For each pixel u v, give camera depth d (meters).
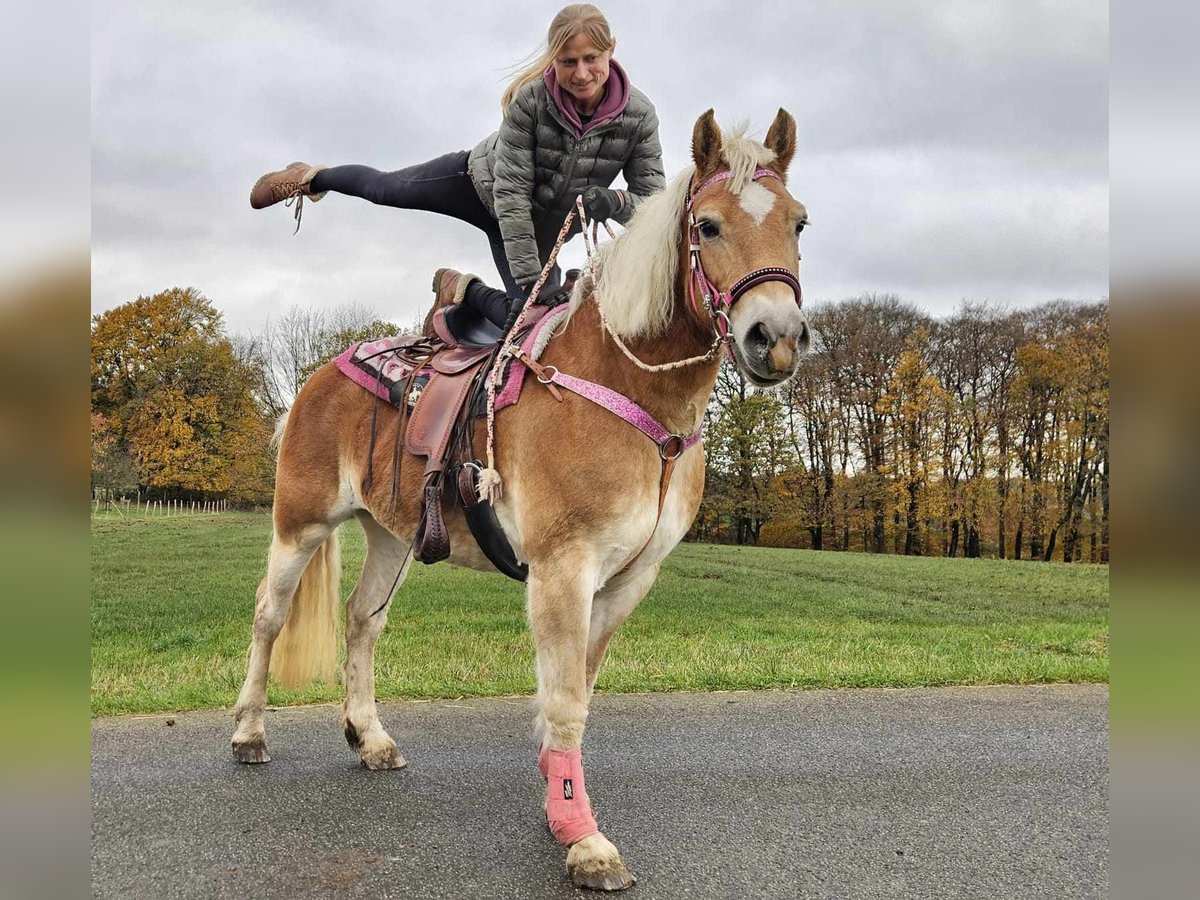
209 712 4.86
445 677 5.73
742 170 2.64
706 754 4.18
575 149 3.42
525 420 3.04
